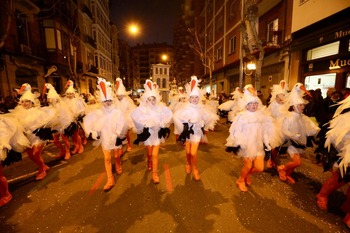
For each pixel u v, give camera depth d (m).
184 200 3.32
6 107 7.51
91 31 25.38
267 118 3.48
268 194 3.47
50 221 2.88
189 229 2.65
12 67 11.55
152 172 4.22
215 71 21.06
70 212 3.07
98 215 2.98
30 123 3.99
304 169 4.46
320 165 4.63
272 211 3.00
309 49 8.96
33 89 12.56
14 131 3.40
